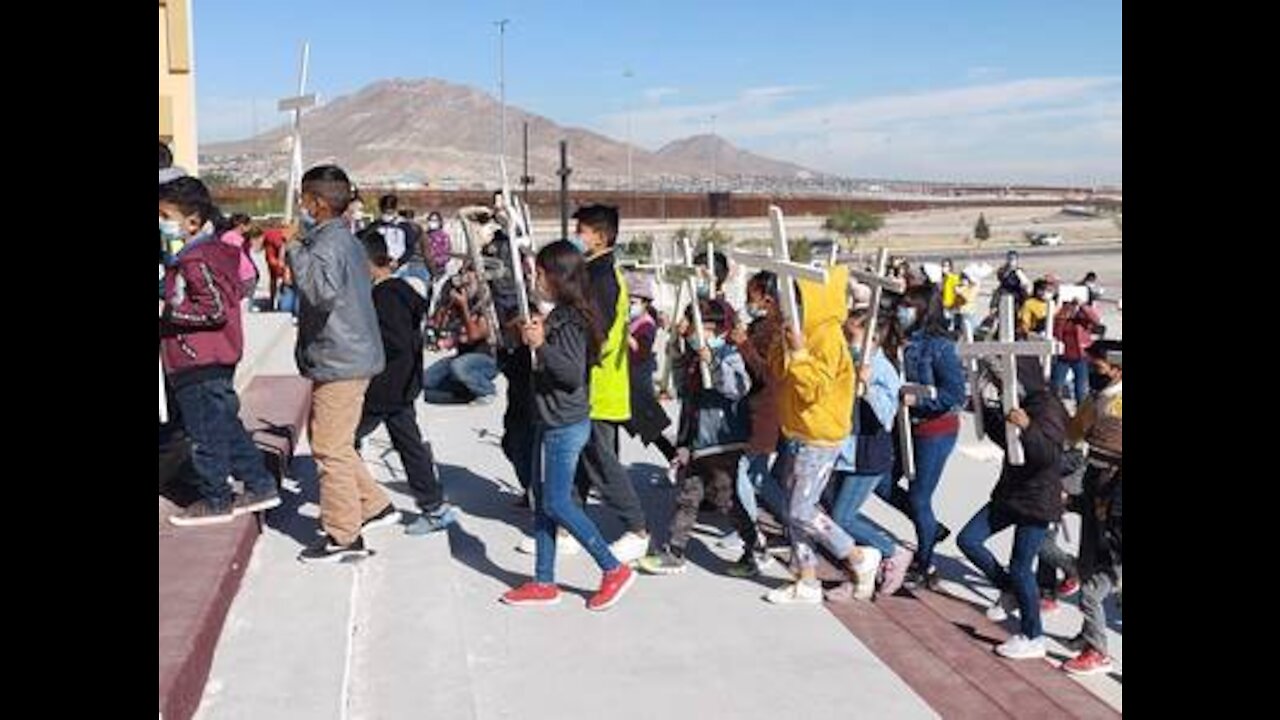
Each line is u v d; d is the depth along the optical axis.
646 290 8.27
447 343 15.52
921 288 6.61
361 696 4.51
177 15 13.86
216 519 5.64
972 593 6.71
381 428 10.21
